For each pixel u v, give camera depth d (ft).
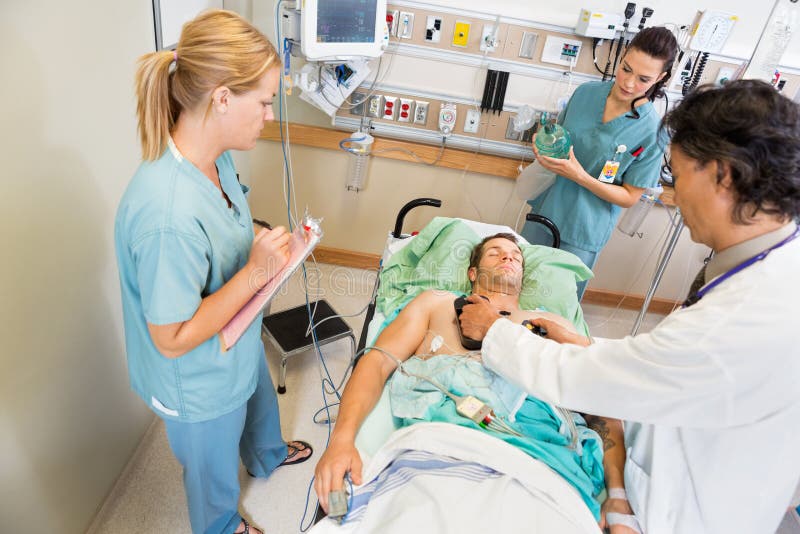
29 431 3.73
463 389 4.30
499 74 7.77
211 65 2.85
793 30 7.09
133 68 4.63
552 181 7.54
